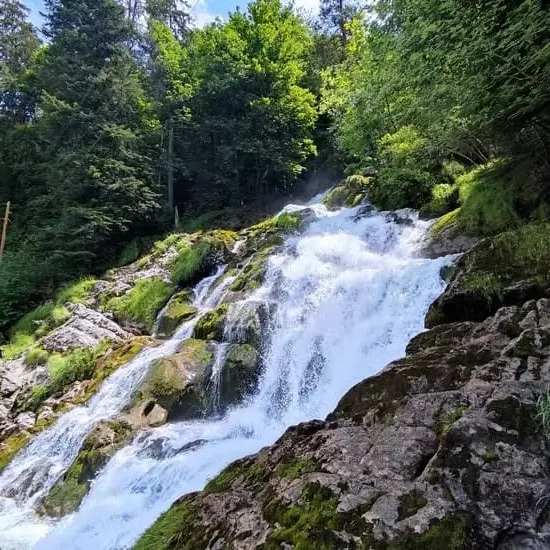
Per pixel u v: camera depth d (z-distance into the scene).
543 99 5.90
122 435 7.72
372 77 11.38
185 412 8.50
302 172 24.22
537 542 2.20
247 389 8.62
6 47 37.25
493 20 5.65
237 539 2.93
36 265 20.06
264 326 9.57
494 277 5.37
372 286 8.58
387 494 2.64
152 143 23.91
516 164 8.83
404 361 4.21
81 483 7.08
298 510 2.81
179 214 23.36
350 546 2.43
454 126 8.20
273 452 3.81
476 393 3.24
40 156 24.61
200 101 23.05
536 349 3.59
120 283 16.94
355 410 4.00
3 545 5.92
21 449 9.39
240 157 22.20
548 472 2.51
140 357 10.72
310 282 10.08
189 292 13.87
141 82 25.27
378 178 14.10
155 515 5.37
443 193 11.26
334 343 8.16
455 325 4.76
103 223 19.70
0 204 25.53
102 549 5.18
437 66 6.73
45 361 12.80
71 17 25.16
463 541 2.26
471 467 2.57
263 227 15.82
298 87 22.19
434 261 8.16
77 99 22.92
